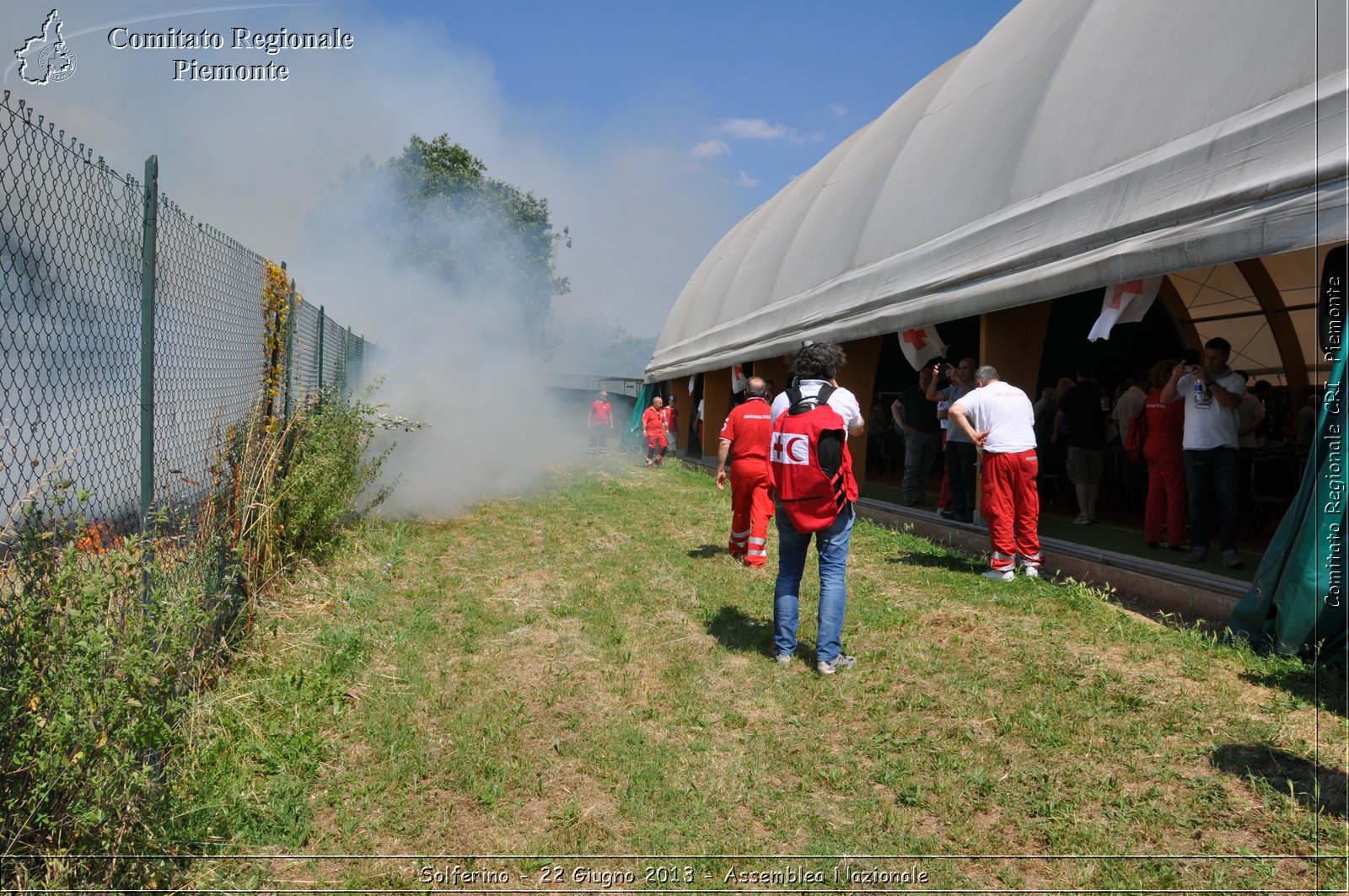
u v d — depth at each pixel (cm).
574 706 432
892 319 998
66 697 242
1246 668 459
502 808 333
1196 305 1155
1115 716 402
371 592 643
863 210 1310
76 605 260
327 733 394
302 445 711
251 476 545
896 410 1129
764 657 501
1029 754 371
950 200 991
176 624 308
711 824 323
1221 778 343
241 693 413
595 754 377
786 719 415
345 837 310
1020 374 849
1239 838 302
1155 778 346
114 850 258
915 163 1172
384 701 429
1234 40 602
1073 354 1512
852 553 818
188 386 429
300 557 668
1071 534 852
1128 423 932
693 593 655
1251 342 1127
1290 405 1082
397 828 317
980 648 506
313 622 550
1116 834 309
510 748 384
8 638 246
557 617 592
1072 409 920
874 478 1588
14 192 258
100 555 286
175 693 330
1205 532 675
